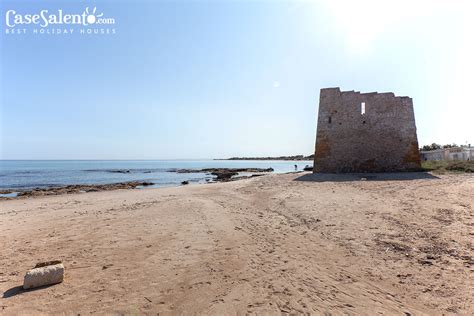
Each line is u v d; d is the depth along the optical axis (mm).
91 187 26719
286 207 10836
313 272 4969
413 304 3850
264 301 3975
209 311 3744
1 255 6219
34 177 47906
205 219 9367
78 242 7074
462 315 3557
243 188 18297
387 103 25203
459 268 4852
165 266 5348
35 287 4547
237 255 5879
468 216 7953
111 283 4660
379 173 23438
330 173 25234
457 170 22891
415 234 6719
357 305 3842
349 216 8719
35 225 9273
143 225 8719
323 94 27125
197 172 64562
